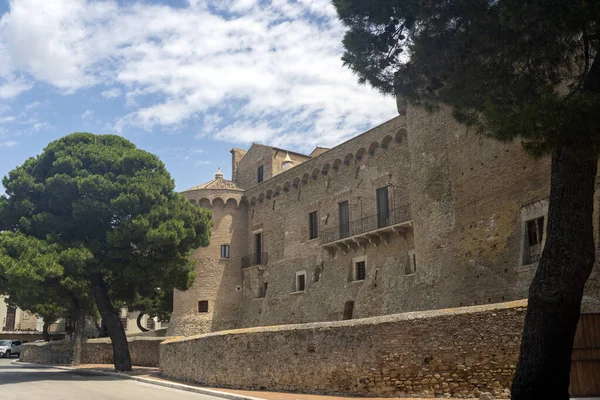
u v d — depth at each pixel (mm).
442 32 12375
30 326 75312
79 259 27469
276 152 47594
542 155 10477
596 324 14336
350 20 13336
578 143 9656
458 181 23562
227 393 18703
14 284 27781
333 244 36094
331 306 36000
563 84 14055
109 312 31000
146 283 32938
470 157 23000
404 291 30453
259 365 20078
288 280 40500
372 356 16891
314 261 38531
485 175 21953
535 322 10938
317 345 18391
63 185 29266
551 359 10695
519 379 10969
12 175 30906
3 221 30234
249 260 44875
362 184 35406
